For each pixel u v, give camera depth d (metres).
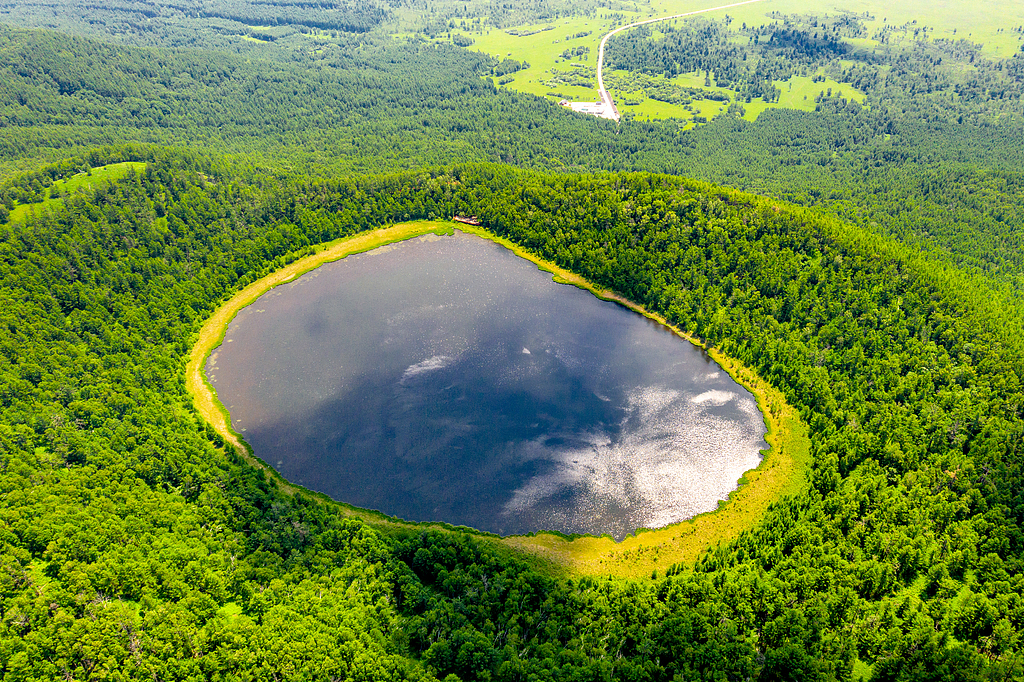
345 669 124.88
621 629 136.25
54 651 122.25
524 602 143.00
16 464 164.62
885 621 134.88
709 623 134.62
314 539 159.00
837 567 145.38
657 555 162.88
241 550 152.25
